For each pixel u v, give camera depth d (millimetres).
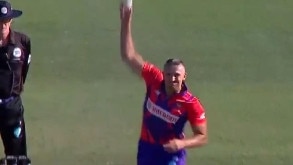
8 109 38562
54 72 58156
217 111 52562
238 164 45344
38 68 58531
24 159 39719
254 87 56750
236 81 57750
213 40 64312
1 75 38031
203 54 61906
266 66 60406
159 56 61469
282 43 64125
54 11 67750
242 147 47625
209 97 54688
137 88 55969
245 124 50750
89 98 54125
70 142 47906
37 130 49219
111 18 66750
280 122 51219
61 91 55125
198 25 66625
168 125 33094
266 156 46500
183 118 33031
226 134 49344
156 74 33438
